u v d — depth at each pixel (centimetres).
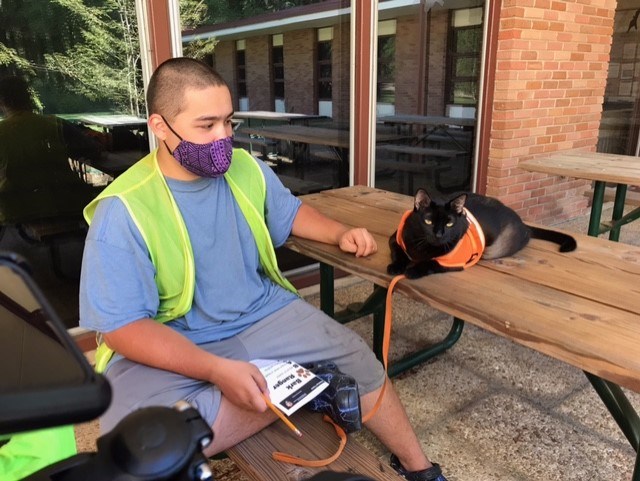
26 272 41
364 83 319
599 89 458
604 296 124
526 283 133
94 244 121
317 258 162
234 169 150
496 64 390
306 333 140
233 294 142
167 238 130
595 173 289
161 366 117
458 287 130
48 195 230
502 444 181
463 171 409
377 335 221
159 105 127
